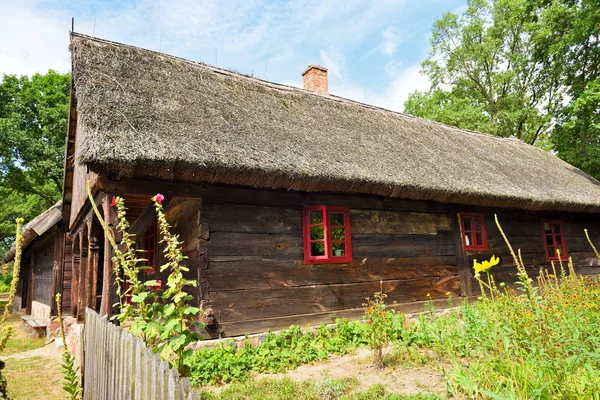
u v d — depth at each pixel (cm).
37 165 1962
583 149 1570
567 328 317
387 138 855
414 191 670
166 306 301
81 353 423
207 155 496
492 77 2223
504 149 1216
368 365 449
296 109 810
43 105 2089
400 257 729
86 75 557
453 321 491
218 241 556
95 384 349
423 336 491
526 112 2041
